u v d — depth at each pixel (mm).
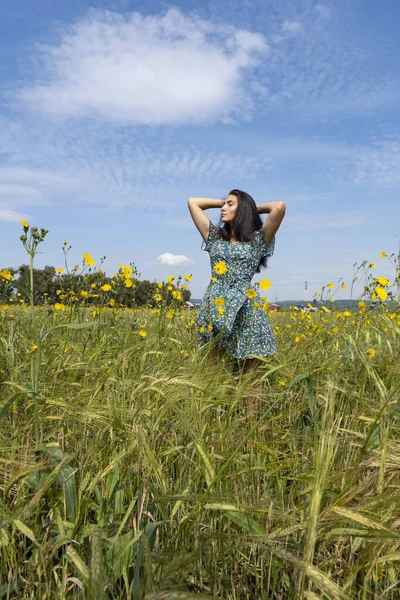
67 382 2457
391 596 1468
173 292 4910
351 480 1463
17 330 3617
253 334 3766
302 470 1875
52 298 5109
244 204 3988
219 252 3984
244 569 1611
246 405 2553
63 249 4203
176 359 3125
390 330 3822
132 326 4312
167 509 1785
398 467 1571
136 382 2244
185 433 2057
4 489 1541
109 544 1526
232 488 1799
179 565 1101
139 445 1723
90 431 2092
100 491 1854
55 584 1492
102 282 4883
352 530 1296
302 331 5488
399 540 1194
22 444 1919
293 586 1403
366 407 2328
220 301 3709
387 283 3881
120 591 1498
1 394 2342
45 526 1680
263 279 4102
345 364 2812
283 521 1521
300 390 2828
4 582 1527
